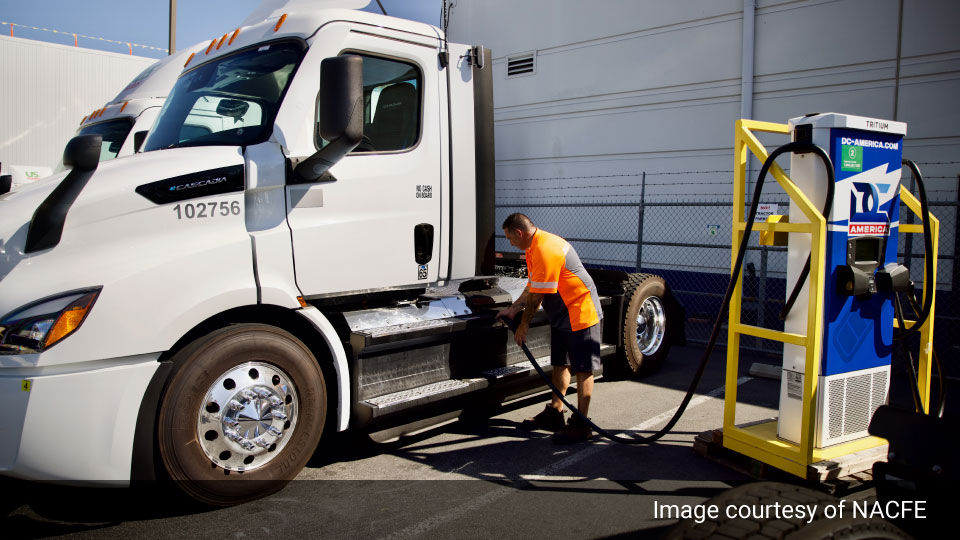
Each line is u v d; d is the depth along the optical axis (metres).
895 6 7.57
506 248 11.23
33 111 12.16
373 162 3.94
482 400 4.58
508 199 11.16
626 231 9.83
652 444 4.38
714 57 8.88
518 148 10.97
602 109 9.95
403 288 4.14
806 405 3.45
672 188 9.35
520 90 10.85
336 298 3.93
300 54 3.74
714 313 9.00
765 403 5.37
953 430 1.89
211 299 3.21
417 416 4.16
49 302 2.86
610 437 4.20
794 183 3.65
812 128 3.50
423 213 4.21
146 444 3.04
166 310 3.07
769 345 7.61
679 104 9.23
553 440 4.39
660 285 6.24
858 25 7.82
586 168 10.18
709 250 9.05
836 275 3.50
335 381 3.80
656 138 9.45
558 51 10.36
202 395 3.15
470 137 4.48
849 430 3.65
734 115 8.78
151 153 3.49
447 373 4.34
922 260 7.49
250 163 3.46
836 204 3.48
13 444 2.77
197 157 3.37
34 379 2.77
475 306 4.62
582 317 4.36
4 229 2.95
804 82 8.24
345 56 3.26
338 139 3.28
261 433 3.37
